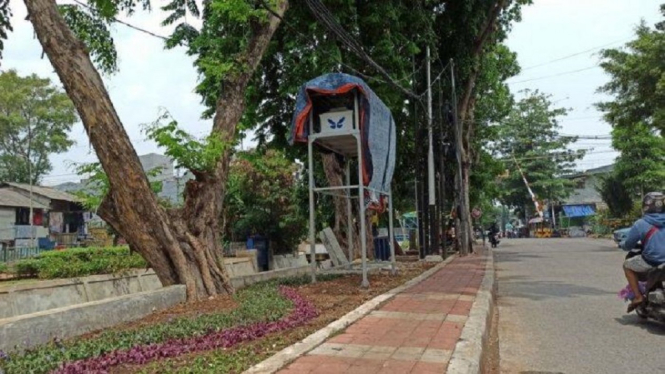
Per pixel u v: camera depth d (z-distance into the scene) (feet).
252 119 53.01
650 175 121.90
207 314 21.22
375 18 48.08
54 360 14.85
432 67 68.80
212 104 46.32
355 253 53.26
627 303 29.99
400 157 66.69
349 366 13.74
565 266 54.39
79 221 144.56
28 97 137.69
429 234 63.21
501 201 197.06
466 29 66.95
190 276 26.68
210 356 15.02
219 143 28.27
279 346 16.35
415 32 56.85
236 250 70.64
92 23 33.50
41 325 17.95
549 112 177.99
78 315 19.63
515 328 24.08
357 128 32.01
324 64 46.24
